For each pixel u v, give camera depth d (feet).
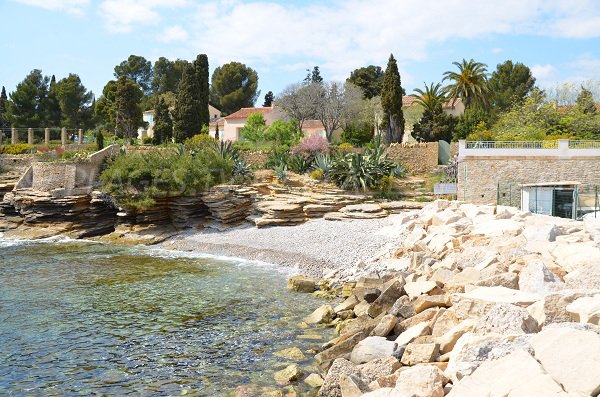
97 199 120.88
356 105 209.97
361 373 33.50
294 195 120.78
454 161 133.59
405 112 227.61
